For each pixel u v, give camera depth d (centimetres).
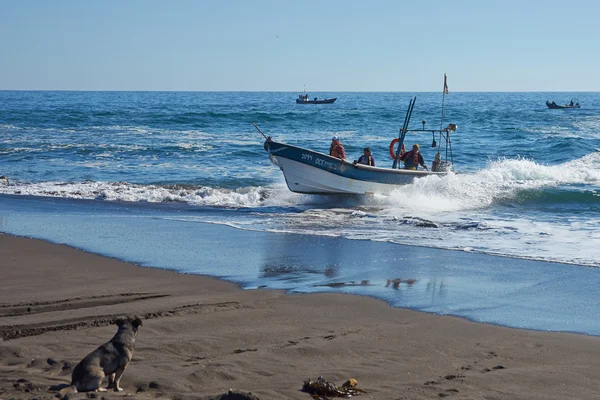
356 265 1078
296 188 1817
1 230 1347
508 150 3014
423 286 947
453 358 645
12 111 5916
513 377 594
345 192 1814
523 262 1098
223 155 2781
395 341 695
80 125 4325
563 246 1223
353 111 7044
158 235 1320
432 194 1812
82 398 500
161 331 707
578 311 828
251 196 1870
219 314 783
